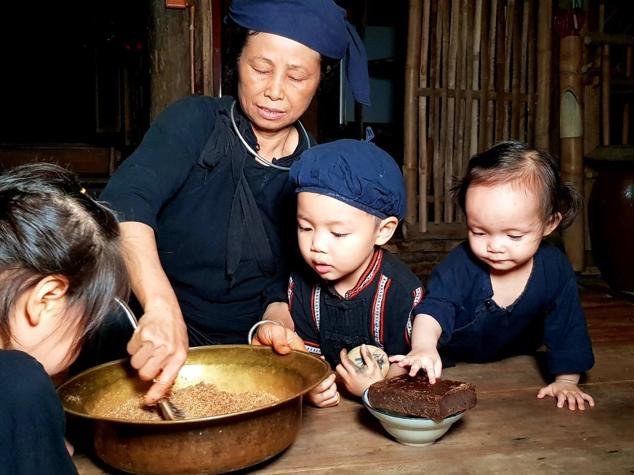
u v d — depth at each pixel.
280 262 1.67
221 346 1.22
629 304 3.51
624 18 4.56
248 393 1.16
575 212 1.60
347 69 1.61
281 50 1.41
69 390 1.03
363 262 1.47
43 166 0.87
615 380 1.45
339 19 1.45
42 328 0.81
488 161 1.46
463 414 1.15
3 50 7.18
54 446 0.74
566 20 4.25
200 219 1.58
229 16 1.48
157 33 3.27
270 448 0.97
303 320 1.58
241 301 1.70
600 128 4.42
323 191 1.30
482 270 1.61
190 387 1.16
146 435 0.92
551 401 1.32
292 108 1.49
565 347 1.48
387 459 1.06
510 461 1.05
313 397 1.26
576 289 1.62
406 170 4.06
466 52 4.07
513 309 1.62
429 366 1.28
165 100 3.31
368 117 5.77
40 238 0.77
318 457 1.07
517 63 4.18
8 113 7.38
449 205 4.13
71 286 0.81
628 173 3.88
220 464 0.94
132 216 1.23
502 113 4.18
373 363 1.29
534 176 1.42
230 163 1.56
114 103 6.10
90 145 6.04
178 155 1.45
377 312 1.51
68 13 7.11
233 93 1.64
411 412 1.08
